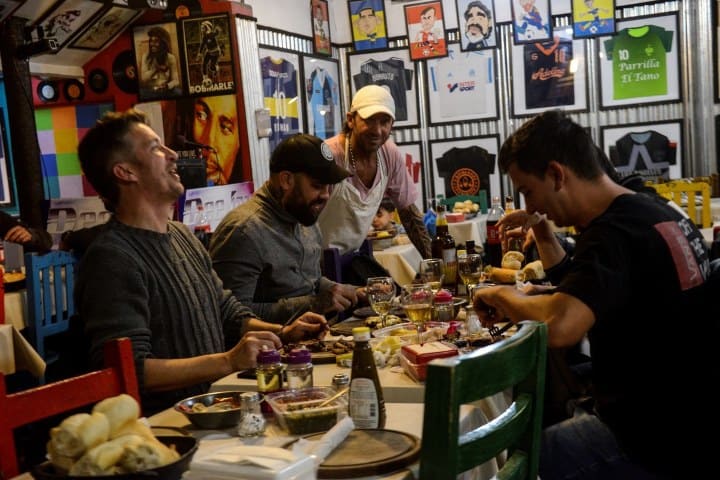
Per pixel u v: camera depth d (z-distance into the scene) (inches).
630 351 75.7
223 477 49.7
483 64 364.5
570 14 351.6
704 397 72.4
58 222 208.2
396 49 373.1
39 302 166.2
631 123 351.6
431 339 89.8
